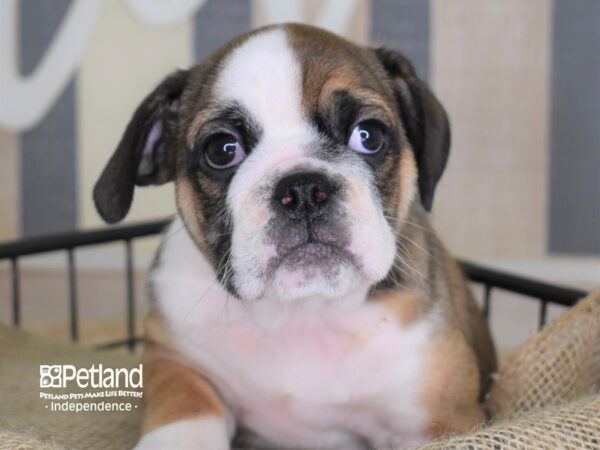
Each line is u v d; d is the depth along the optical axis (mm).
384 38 944
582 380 423
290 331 417
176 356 443
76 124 964
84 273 993
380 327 417
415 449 327
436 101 458
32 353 539
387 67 458
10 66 942
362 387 421
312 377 420
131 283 635
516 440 322
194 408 405
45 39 944
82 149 968
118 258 989
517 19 944
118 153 440
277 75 394
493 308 997
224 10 948
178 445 380
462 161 964
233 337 424
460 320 466
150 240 989
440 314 432
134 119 447
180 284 437
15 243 564
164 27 951
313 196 370
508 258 974
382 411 429
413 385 421
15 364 518
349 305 406
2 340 554
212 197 406
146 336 464
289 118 392
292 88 393
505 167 964
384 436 443
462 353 435
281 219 371
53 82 949
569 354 421
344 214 374
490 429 330
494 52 951
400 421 427
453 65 951
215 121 398
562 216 967
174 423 396
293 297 378
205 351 431
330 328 416
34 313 998
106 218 436
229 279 393
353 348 418
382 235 388
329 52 410
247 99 392
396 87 459
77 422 439
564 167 961
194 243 430
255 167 385
